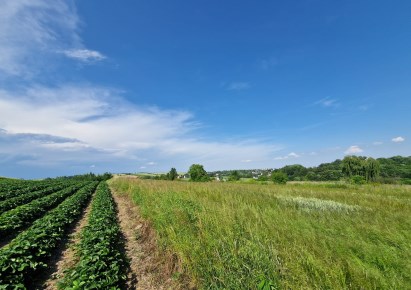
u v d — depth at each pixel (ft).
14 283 19.42
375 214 29.53
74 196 71.05
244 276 15.65
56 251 30.35
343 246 18.62
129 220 44.29
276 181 123.13
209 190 54.80
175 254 22.21
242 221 24.54
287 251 17.34
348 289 13.47
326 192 57.72
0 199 71.46
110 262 22.04
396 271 15.49
